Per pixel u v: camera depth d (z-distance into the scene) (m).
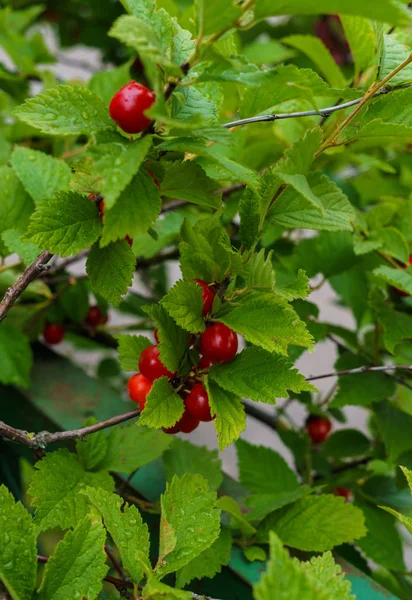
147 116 0.39
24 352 0.58
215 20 0.38
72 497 0.46
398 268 0.54
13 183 0.55
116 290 0.42
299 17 0.91
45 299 0.64
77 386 0.61
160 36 0.40
